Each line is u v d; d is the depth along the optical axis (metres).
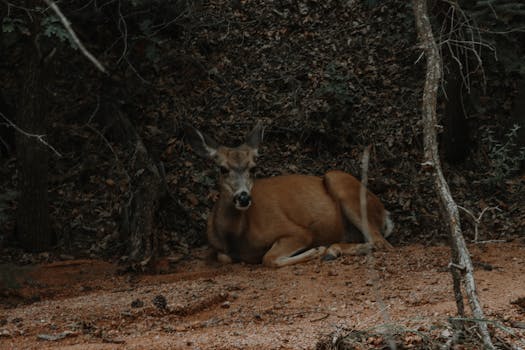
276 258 10.46
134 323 7.82
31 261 10.83
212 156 10.67
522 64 12.70
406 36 15.22
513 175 13.09
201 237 11.77
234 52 15.52
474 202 12.19
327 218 11.15
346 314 7.68
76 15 14.19
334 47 15.55
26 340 7.29
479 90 13.70
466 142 13.41
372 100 14.31
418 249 10.60
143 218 11.11
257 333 7.12
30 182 10.94
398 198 12.28
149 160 12.18
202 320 7.93
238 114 14.26
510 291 8.05
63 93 13.90
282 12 16.45
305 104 14.20
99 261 10.91
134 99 14.09
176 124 13.79
